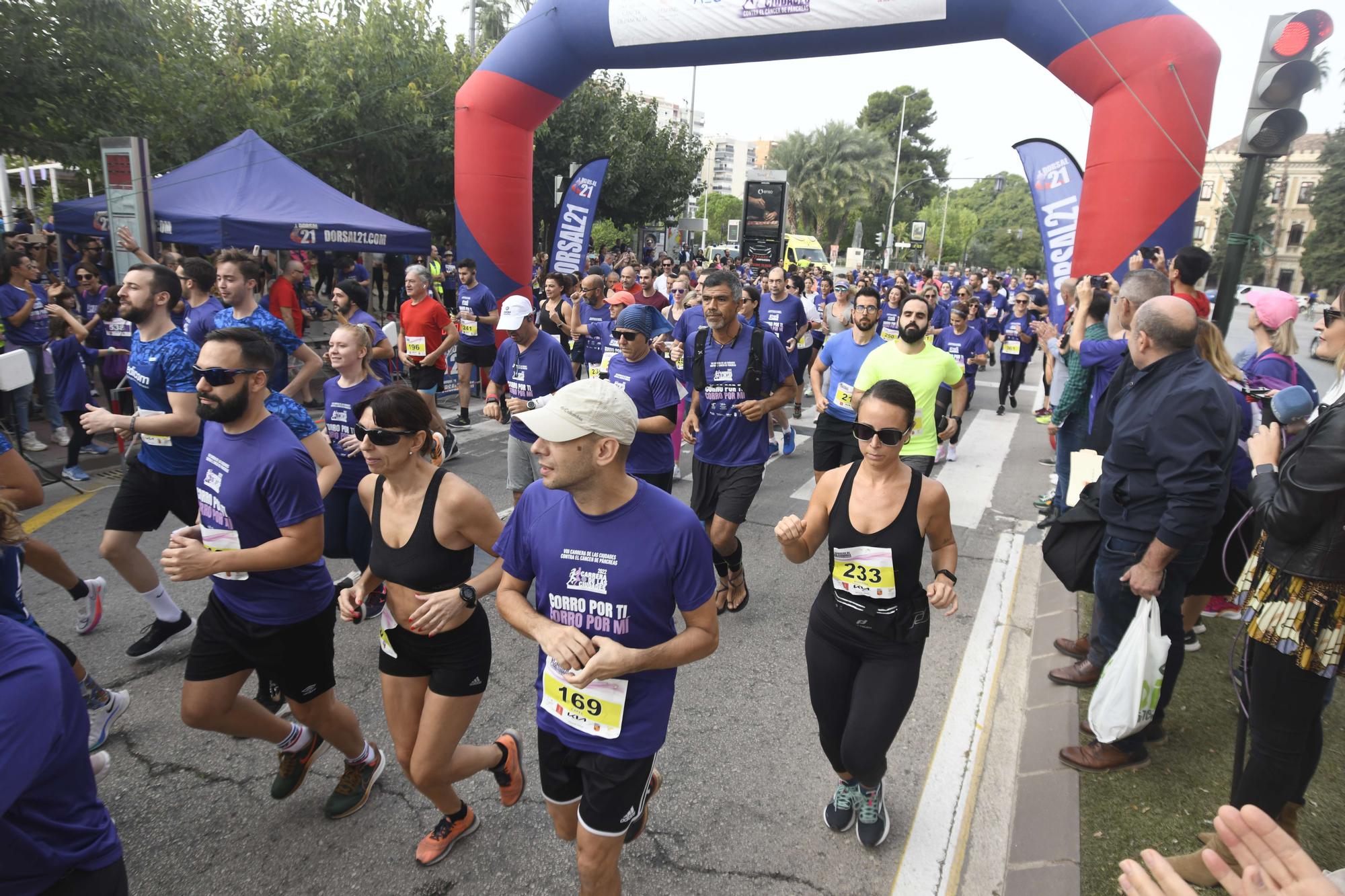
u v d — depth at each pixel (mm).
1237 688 2711
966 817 3213
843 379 5668
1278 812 2520
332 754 3535
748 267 25766
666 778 3406
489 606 5082
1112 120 8070
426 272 8750
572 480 2092
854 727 2717
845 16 9016
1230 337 8383
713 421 4973
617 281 14055
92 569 5336
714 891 2791
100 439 8258
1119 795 3139
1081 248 8523
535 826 3094
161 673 4102
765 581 5645
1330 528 2287
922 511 2686
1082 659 4207
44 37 11570
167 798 3184
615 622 2199
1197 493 2889
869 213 66500
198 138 15188
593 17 10336
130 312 4023
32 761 1381
